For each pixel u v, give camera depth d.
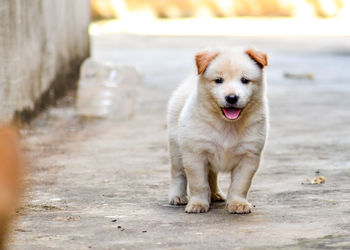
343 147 11.26
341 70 26.77
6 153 2.30
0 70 11.48
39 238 5.77
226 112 6.36
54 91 16.91
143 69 26.62
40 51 15.20
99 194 7.93
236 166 6.87
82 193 7.99
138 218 6.58
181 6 60.88
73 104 16.84
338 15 60.66
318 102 17.95
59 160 10.34
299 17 61.41
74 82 20.02
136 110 16.88
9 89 12.05
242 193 6.84
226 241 5.55
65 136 12.73
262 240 5.57
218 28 50.12
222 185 8.56
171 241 5.59
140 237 5.76
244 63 6.53
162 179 8.89
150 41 40.09
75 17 21.20
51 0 16.81
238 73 6.48
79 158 10.55
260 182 8.45
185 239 5.65
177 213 6.82
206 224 6.25
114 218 6.60
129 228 6.12
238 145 6.68
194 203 6.84
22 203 7.18
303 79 23.92
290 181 8.48
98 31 47.50
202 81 6.62
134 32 46.97
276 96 19.34
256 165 6.80
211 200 7.51
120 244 5.52
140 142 12.27
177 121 7.30
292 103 17.81
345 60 30.66
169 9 60.75
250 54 6.67
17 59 12.72
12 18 12.35
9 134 2.32
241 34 44.66
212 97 6.52
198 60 6.61
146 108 17.23
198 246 5.40
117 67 15.86
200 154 6.73
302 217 6.46
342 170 9.20
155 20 59.41
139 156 10.78
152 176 9.10
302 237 5.64
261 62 6.56
